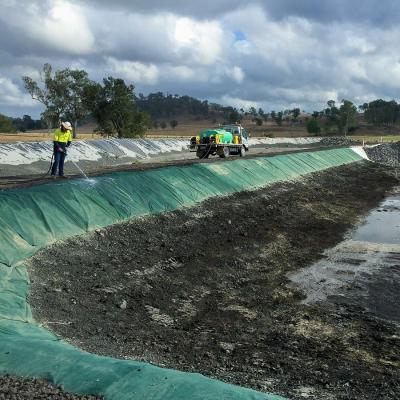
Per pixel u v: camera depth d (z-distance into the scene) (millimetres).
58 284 11031
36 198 13523
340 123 120375
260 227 19938
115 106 61812
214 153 32750
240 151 34312
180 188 19859
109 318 10219
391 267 16297
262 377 8164
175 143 49500
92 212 14711
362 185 36938
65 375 6531
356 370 8961
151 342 9336
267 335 10609
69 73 62062
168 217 17203
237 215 20344
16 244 11648
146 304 11484
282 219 21938
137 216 16125
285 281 14688
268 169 29984
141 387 6203
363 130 149625
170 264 14180
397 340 10664
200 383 6281
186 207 18719
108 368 6633
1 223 11859
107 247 13727
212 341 9914
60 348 7230
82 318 9812
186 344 9570
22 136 66938
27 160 28094
